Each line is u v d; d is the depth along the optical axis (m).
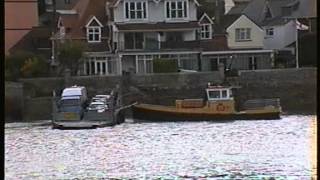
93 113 80.06
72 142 59.69
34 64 92.56
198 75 96.88
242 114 82.62
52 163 41.22
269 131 66.88
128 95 95.31
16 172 35.78
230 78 96.69
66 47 100.69
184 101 84.06
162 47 111.19
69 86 92.50
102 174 35.66
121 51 108.50
